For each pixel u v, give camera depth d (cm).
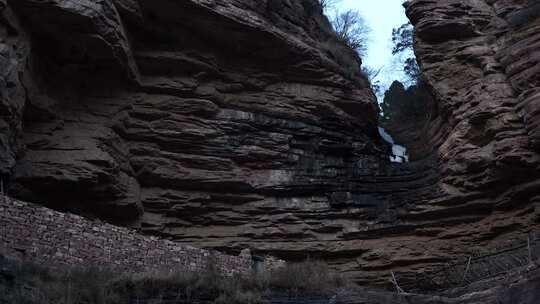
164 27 2488
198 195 2483
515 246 2206
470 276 2161
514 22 2656
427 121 3167
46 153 2186
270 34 2639
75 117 2300
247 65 2706
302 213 2564
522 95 2417
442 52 2812
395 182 2664
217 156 2539
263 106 2700
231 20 2534
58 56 2252
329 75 2862
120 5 2322
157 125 2467
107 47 2230
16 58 2022
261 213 2548
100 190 2236
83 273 1652
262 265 2266
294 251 2484
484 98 2525
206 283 1708
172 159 2475
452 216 2436
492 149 2411
